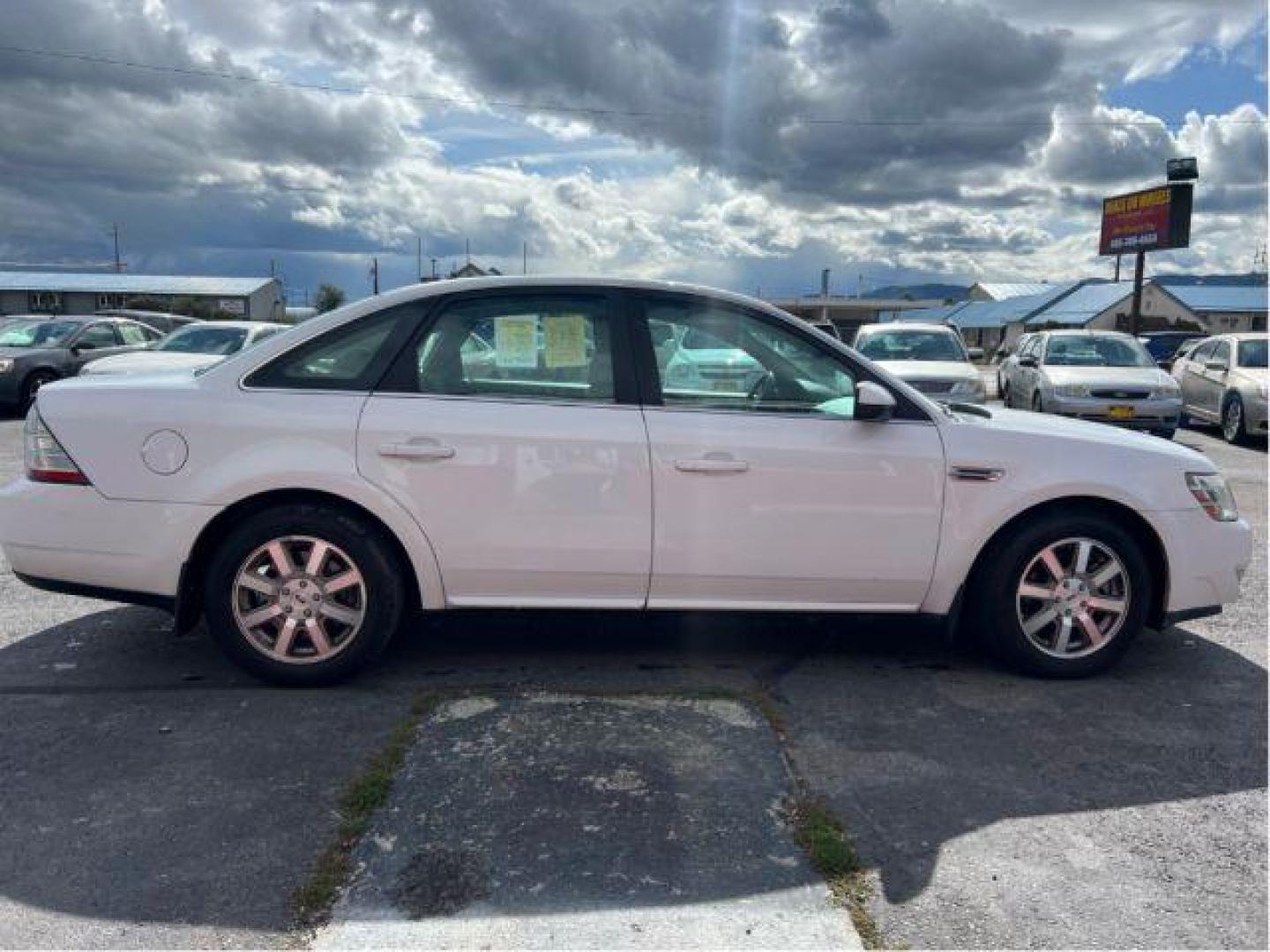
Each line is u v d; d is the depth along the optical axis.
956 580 4.23
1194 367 15.64
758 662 4.49
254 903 2.63
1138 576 4.28
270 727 3.70
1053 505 4.29
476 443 3.99
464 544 4.02
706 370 4.18
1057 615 4.29
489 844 2.91
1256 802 3.26
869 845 2.95
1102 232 32.53
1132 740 3.71
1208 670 4.49
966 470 4.16
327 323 4.12
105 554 3.97
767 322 4.25
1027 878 2.80
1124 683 4.31
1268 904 2.70
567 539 4.04
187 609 4.08
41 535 3.99
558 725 3.72
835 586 4.20
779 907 2.63
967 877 2.79
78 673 4.24
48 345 15.39
